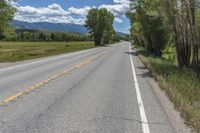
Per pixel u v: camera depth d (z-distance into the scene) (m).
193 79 16.20
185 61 23.20
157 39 45.94
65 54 46.25
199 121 7.74
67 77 17.84
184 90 12.63
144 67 27.41
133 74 21.09
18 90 12.60
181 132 7.41
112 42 169.75
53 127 7.41
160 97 12.27
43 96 11.45
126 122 8.16
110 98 11.58
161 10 22.25
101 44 118.75
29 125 7.51
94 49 71.75
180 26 22.22
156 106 10.38
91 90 13.35
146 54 48.97
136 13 46.41
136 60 37.28
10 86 13.65
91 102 10.64
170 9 21.59
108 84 15.55
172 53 45.00
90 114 8.88
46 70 21.53
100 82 16.19
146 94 12.88
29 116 8.38
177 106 9.96
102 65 27.78
